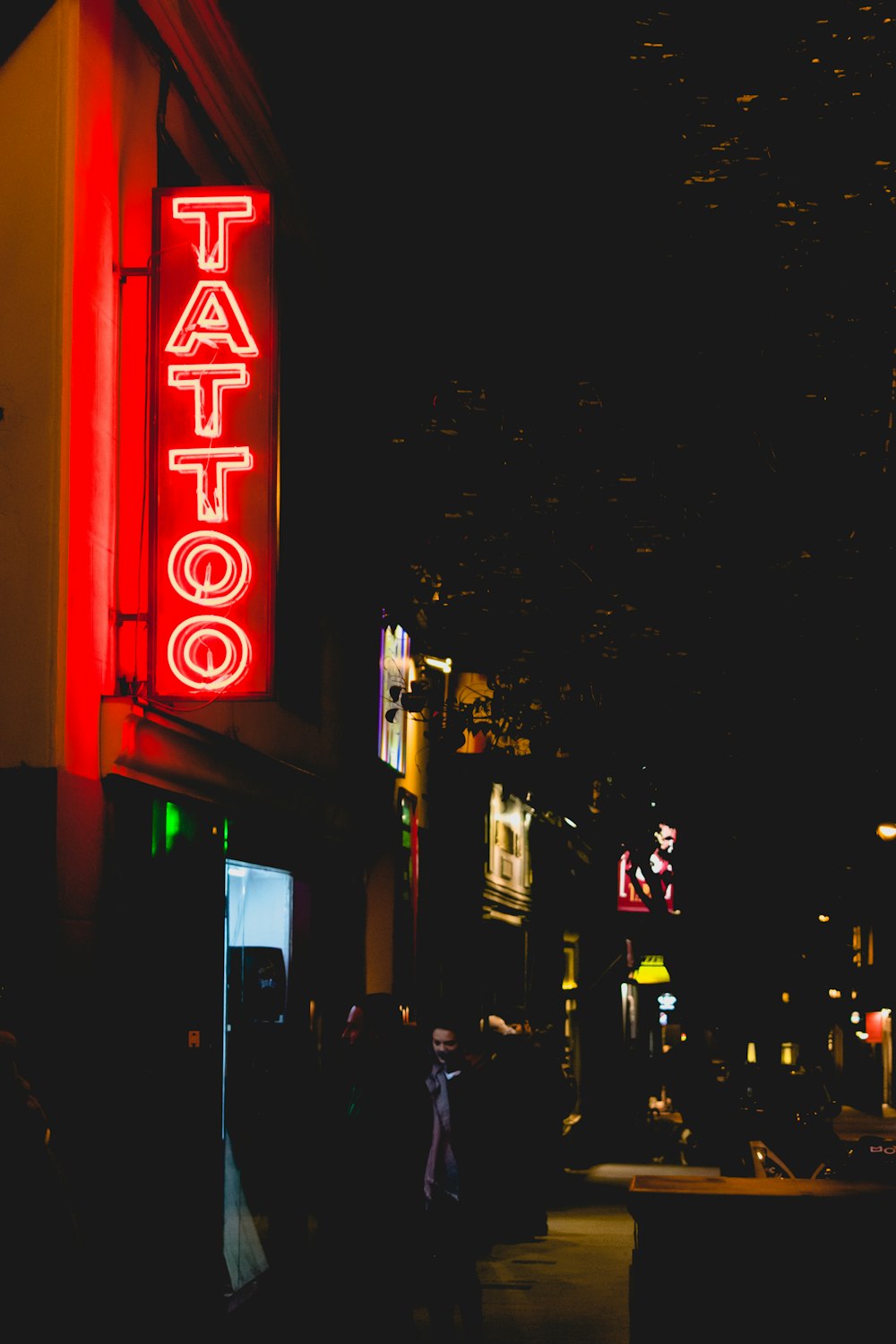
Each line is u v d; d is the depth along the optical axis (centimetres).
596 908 3266
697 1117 2403
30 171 876
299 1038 1437
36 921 820
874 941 3422
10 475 858
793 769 1884
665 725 1817
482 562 1686
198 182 1168
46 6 885
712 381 1456
